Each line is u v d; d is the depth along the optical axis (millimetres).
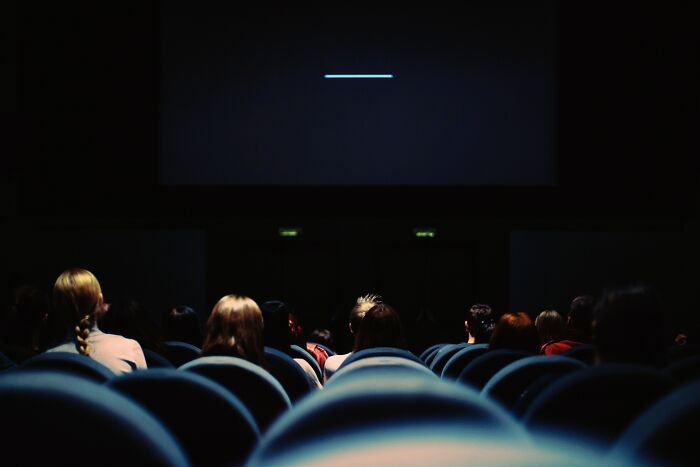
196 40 12195
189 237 12359
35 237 12297
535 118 12180
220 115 12250
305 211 12352
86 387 979
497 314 12375
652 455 937
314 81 12211
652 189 12086
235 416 1711
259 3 12148
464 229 12352
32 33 12133
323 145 12266
